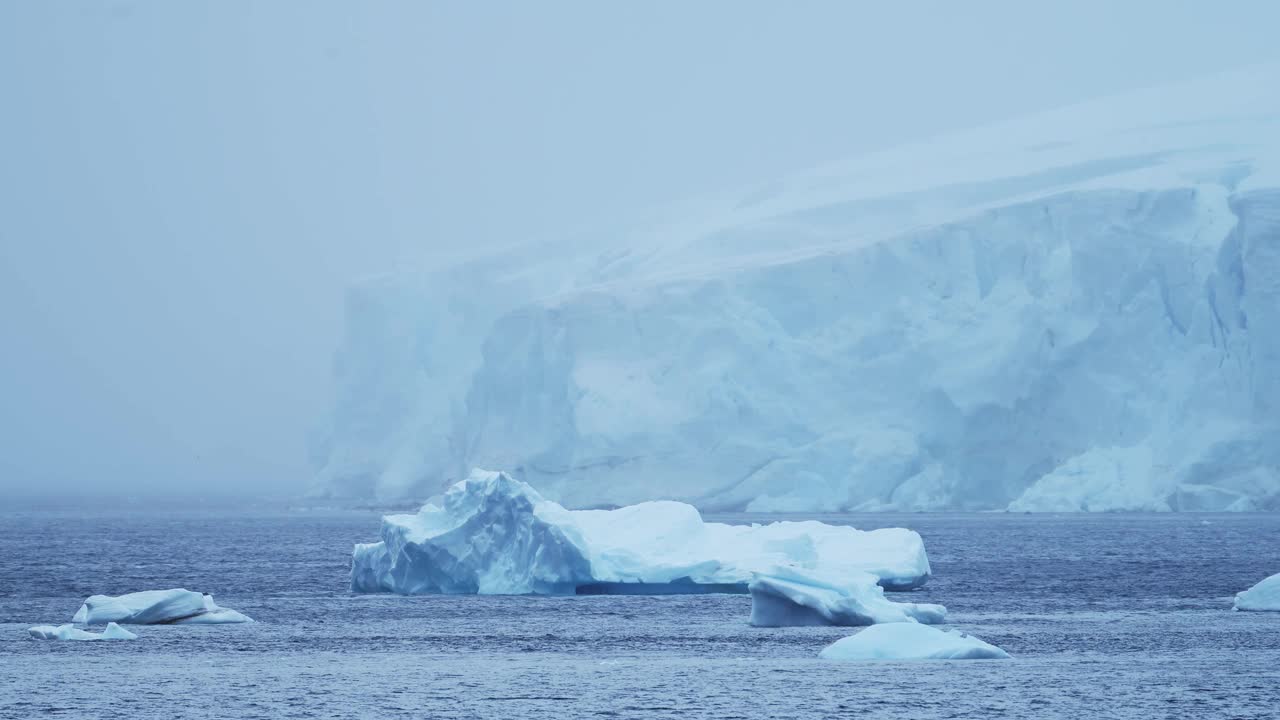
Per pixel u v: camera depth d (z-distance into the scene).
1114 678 96.25
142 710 86.00
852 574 138.88
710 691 92.19
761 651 113.38
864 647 109.06
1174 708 84.62
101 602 137.38
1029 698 88.31
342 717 83.50
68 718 83.38
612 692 92.25
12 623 142.62
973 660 106.44
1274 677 96.38
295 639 124.81
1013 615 145.38
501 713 84.69
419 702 88.75
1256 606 147.62
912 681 95.38
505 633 128.88
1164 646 115.06
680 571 166.25
